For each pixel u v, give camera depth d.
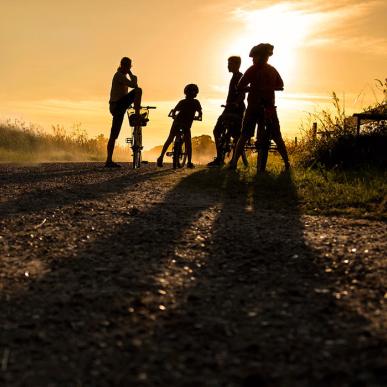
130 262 3.86
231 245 4.36
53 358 2.31
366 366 2.22
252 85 9.94
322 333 2.58
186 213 5.93
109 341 2.49
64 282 3.40
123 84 13.05
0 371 2.19
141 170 12.46
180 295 3.16
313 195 6.94
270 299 3.09
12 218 5.55
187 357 2.32
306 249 4.22
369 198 6.39
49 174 11.12
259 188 7.87
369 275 3.53
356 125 11.39
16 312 2.87
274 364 2.25
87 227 5.09
